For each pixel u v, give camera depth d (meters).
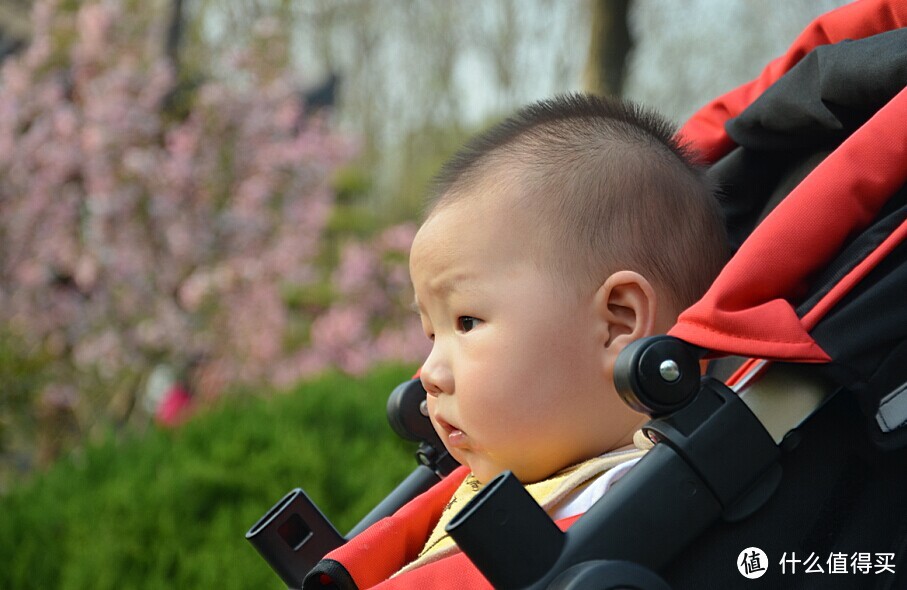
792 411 0.86
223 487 2.59
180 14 7.30
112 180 6.33
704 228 1.11
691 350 0.81
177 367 6.72
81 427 6.46
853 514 0.90
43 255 6.39
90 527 2.54
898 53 1.05
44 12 6.77
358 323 7.16
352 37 14.98
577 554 0.76
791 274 0.89
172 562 2.45
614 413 1.03
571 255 1.03
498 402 1.01
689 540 0.80
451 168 1.15
